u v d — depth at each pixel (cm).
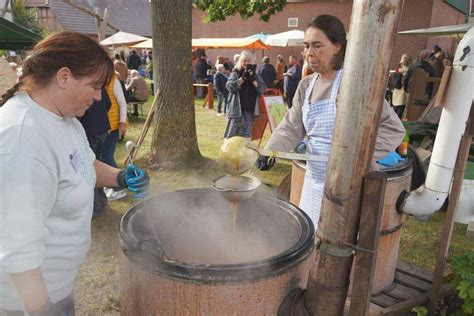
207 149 634
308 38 183
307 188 212
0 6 1239
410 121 529
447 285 254
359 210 107
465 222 396
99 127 348
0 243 105
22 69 115
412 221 409
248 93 586
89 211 134
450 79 148
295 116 213
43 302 112
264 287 122
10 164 104
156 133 529
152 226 151
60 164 116
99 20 913
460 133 146
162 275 120
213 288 117
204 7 744
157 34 502
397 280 262
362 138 101
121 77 593
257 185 156
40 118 113
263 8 680
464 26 559
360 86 97
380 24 92
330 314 117
